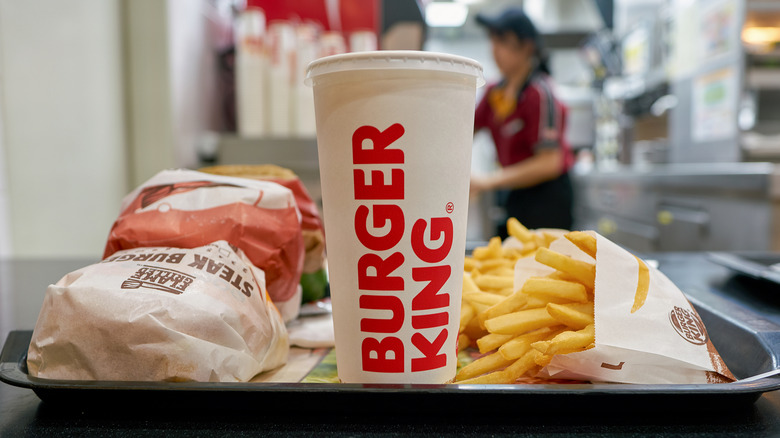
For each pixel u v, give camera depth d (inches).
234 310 21.0
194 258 22.0
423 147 19.0
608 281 21.1
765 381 18.5
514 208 115.0
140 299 19.3
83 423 18.2
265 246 25.9
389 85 18.5
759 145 127.0
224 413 18.7
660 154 170.4
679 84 155.7
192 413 18.7
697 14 144.3
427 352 20.2
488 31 109.6
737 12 126.5
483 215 142.2
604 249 21.7
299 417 18.6
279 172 32.1
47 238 72.2
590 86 215.9
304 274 33.4
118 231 24.5
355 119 19.0
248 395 18.1
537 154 106.7
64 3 73.1
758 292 38.0
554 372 20.9
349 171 19.4
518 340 21.4
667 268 47.8
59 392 18.2
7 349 22.8
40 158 71.1
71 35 74.2
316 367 24.7
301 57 81.9
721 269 46.9
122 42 81.4
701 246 104.7
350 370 20.8
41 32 70.4
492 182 105.2
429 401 18.1
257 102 81.5
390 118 18.7
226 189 26.4
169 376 18.9
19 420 18.5
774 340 22.7
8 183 67.1
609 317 20.3
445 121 19.3
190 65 88.8
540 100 105.3
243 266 23.1
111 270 20.7
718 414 18.6
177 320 19.3
